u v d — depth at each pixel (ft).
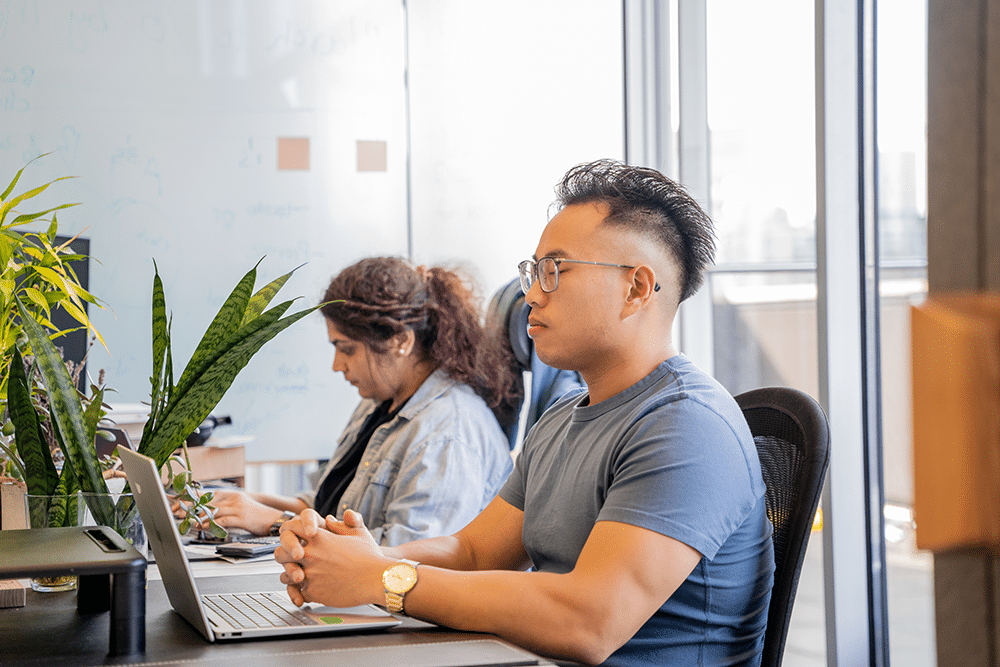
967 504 2.20
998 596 4.22
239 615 3.17
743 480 3.44
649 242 3.81
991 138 4.52
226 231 10.86
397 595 3.17
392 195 11.21
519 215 11.40
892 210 6.91
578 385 6.33
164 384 3.80
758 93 8.91
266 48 10.93
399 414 5.96
